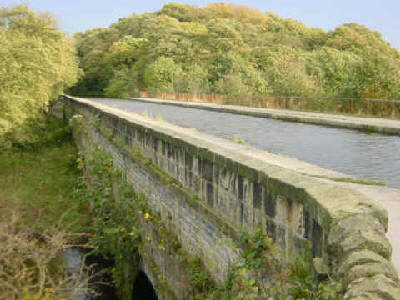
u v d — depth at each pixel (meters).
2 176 21.80
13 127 26.58
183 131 14.55
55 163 25.31
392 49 82.88
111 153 15.12
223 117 23.45
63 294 7.33
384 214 3.31
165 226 8.81
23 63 27.14
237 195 5.42
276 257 4.48
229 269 5.80
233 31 77.94
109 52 98.12
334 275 3.18
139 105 38.56
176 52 76.12
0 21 39.09
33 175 22.42
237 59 65.44
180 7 128.25
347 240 3.07
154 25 107.56
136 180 11.30
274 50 72.12
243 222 5.28
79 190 18.00
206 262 6.72
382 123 16.98
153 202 9.67
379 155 10.56
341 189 3.78
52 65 30.41
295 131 15.98
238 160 5.34
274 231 4.53
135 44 95.94
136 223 10.97
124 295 10.68
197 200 6.83
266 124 19.08
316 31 109.06
